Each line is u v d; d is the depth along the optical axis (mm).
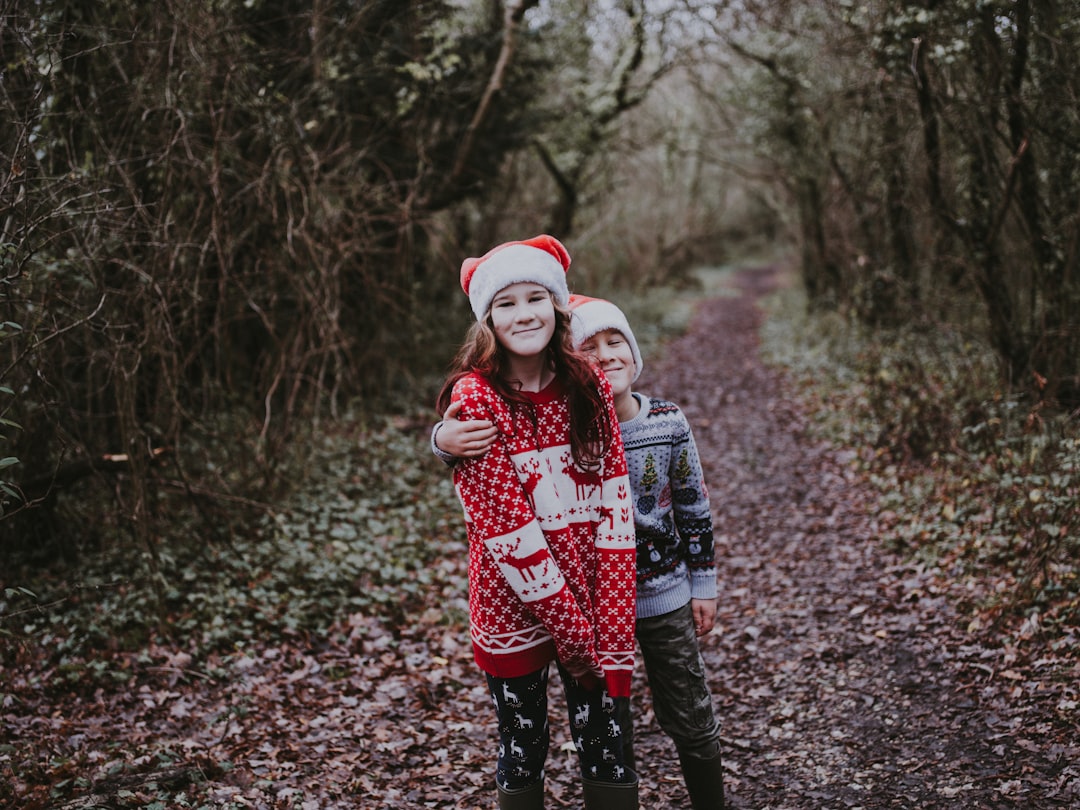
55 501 5070
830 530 5984
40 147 4625
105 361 4992
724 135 16578
